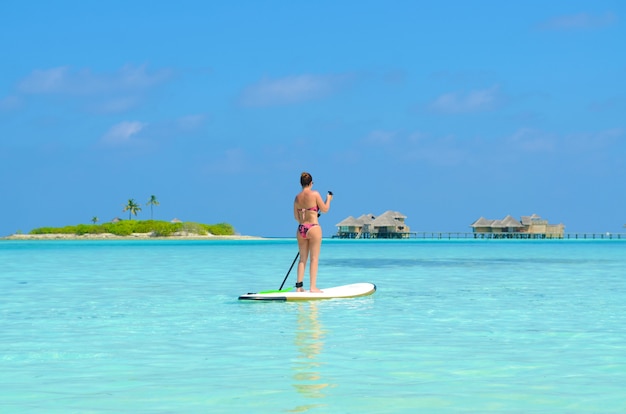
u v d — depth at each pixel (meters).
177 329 10.05
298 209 14.79
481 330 9.86
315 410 5.42
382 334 9.48
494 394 5.93
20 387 6.28
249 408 5.48
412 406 5.54
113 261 35.69
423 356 7.77
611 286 18.31
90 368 7.17
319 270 26.62
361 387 6.21
